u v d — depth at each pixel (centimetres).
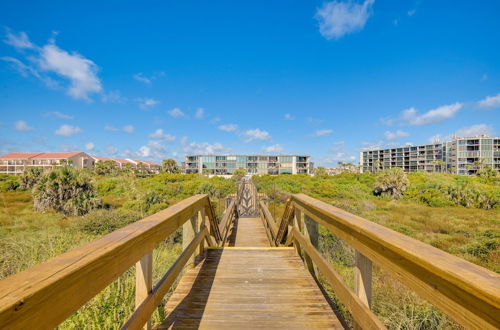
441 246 827
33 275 67
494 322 56
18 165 5544
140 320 121
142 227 127
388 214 1443
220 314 188
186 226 271
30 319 59
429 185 2186
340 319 182
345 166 8231
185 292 224
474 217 1381
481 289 57
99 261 85
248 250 338
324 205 203
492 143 6506
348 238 144
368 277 129
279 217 1170
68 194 1308
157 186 2372
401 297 378
